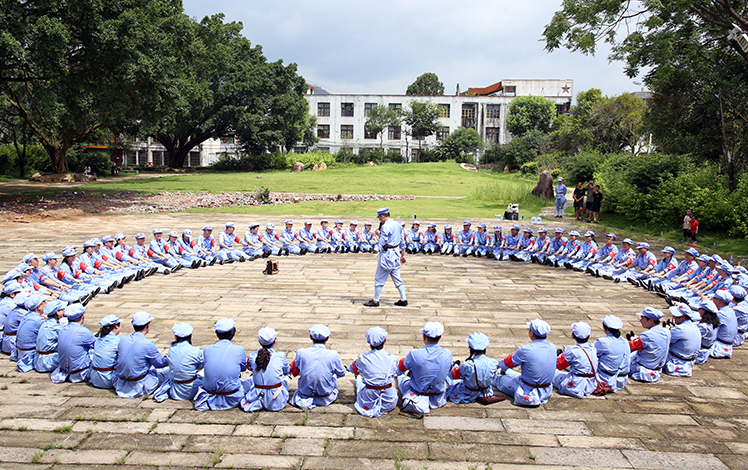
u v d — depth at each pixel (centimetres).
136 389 527
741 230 1581
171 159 5334
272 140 5288
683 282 981
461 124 6938
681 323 623
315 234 1403
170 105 2495
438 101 6925
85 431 455
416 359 500
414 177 4344
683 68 1909
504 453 430
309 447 435
